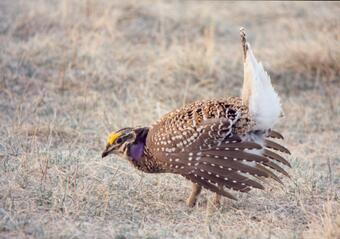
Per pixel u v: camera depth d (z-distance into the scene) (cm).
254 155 1173
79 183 1296
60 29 2136
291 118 1755
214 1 2570
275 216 1221
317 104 1831
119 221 1170
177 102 1789
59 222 1141
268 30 2350
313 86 1930
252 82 1185
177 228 1158
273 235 1133
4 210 1161
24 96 1723
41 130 1548
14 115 1647
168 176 1384
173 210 1238
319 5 2520
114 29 2155
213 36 2188
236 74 1961
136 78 1884
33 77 1830
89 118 1661
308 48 1998
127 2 2331
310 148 1590
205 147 1182
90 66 1905
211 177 1175
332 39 2038
